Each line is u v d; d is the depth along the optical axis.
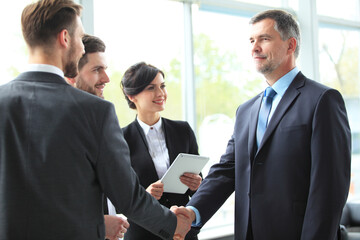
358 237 2.99
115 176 1.22
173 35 3.53
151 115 2.31
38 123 1.14
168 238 1.45
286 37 1.81
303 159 1.64
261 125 1.84
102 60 1.95
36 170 1.11
